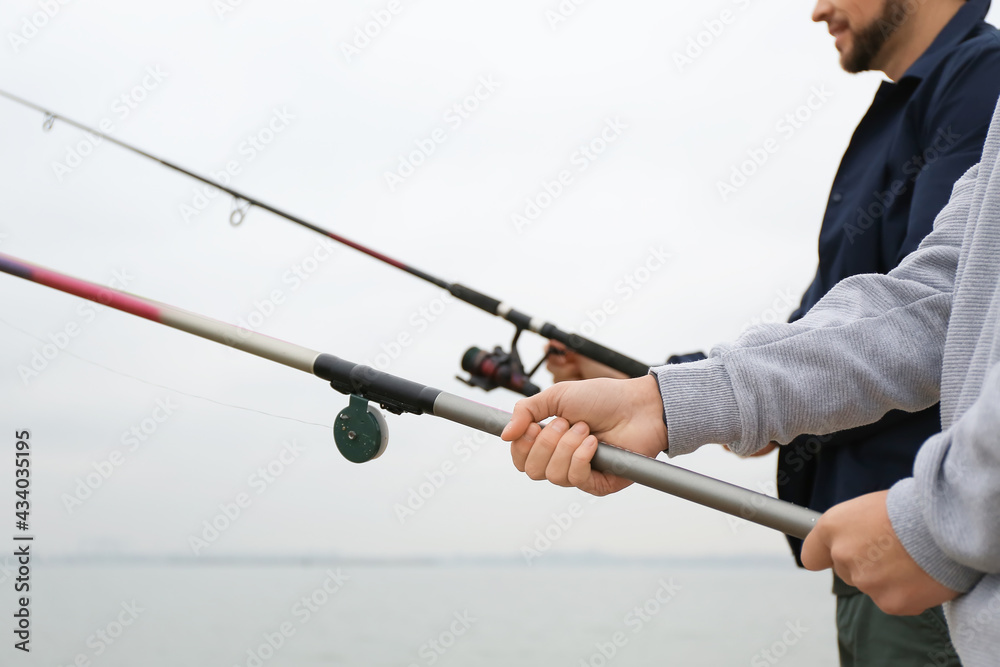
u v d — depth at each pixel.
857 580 0.64
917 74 1.18
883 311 0.85
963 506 0.56
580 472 0.84
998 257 0.66
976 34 1.18
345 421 1.05
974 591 0.59
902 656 1.05
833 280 1.24
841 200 1.27
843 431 1.09
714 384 0.84
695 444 0.85
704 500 0.81
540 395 0.87
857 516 0.64
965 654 0.60
